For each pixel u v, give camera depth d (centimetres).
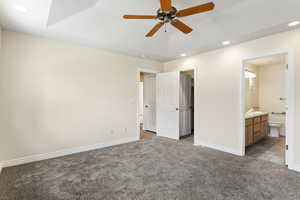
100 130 377
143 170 258
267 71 520
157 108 503
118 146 388
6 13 214
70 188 206
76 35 295
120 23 290
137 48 374
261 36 288
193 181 224
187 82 514
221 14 266
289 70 263
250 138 375
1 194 192
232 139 338
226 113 348
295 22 233
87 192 198
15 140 271
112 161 294
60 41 319
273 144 405
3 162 261
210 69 378
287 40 265
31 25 250
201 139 396
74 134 337
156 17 193
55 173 245
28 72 283
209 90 380
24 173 244
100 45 349
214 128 370
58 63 316
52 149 310
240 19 261
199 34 325
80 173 246
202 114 394
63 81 322
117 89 407
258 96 534
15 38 271
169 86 472
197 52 390
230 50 341
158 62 499
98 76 373
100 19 267
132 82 439
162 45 392
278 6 223
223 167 268
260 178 231
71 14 239
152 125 567
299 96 255
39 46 295
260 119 428
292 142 261
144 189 205
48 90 304
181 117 493
